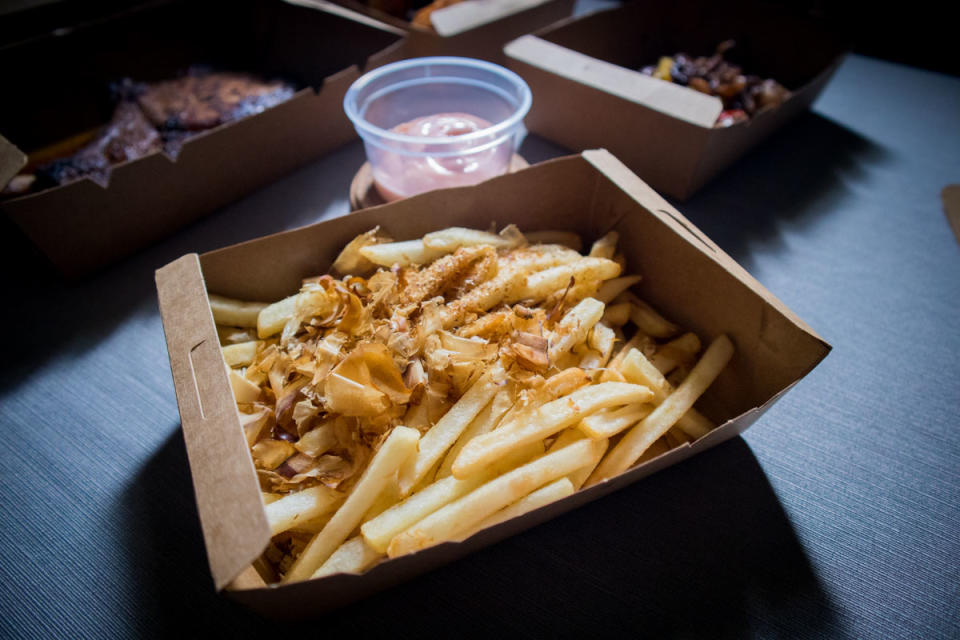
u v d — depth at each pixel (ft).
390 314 0.72
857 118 1.29
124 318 0.89
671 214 0.74
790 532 0.69
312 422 0.65
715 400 0.76
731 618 0.63
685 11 1.35
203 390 0.58
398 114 1.05
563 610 0.64
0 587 0.66
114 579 0.66
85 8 1.31
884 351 0.86
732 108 1.16
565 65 1.06
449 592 0.65
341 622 0.63
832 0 1.54
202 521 0.51
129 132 1.09
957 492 0.72
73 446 0.76
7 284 0.93
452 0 1.25
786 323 0.65
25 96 1.09
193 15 1.25
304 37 1.24
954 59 1.48
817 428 0.77
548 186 0.85
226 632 0.63
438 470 0.66
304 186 1.09
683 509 0.70
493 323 0.70
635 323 0.80
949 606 0.64
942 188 1.11
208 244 0.99
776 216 1.05
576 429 0.67
